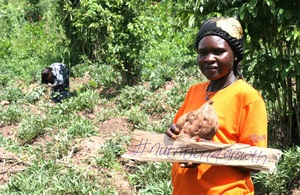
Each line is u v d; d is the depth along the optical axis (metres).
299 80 5.28
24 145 7.36
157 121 7.88
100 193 5.41
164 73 10.39
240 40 2.75
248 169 2.65
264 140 2.66
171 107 8.38
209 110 2.64
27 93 10.43
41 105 9.27
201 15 5.55
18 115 8.66
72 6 13.10
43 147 6.94
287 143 5.81
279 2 5.14
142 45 10.16
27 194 5.39
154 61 11.80
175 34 13.85
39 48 15.00
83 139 7.03
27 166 6.46
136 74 10.39
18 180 5.76
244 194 2.70
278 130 6.01
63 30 14.82
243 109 2.69
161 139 2.71
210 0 5.32
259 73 5.41
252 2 4.79
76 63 13.49
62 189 5.43
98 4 9.98
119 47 9.92
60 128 7.70
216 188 2.66
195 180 2.73
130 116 7.95
